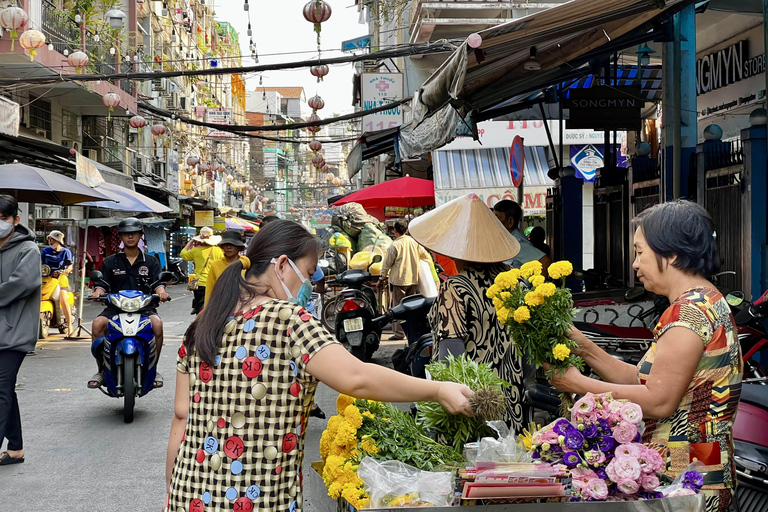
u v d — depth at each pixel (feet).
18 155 50.98
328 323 39.06
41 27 65.51
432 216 13.30
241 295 7.69
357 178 163.84
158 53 128.77
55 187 35.47
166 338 46.06
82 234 84.07
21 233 18.84
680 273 8.30
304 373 7.35
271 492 7.19
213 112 142.31
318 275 28.66
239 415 7.26
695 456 8.01
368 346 33.50
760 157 23.44
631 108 32.09
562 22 18.06
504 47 18.95
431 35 63.87
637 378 8.86
